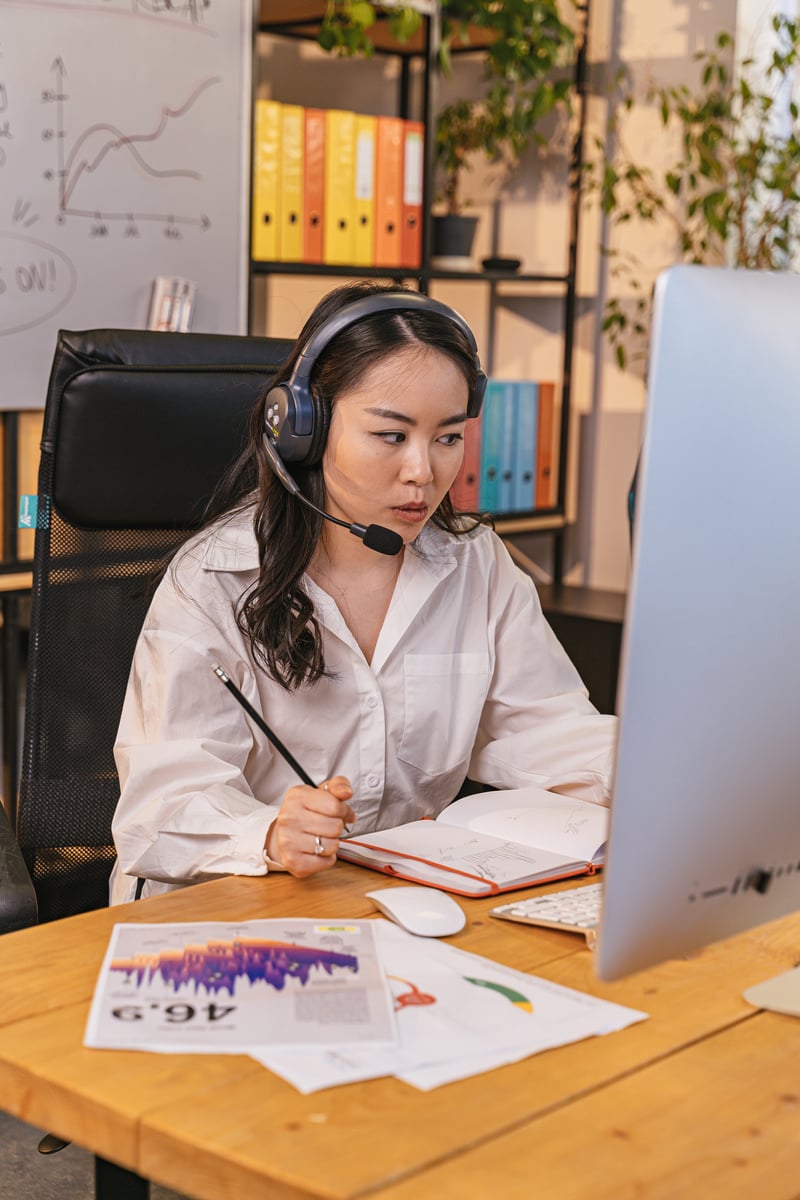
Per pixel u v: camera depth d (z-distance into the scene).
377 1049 0.85
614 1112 0.79
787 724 0.84
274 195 3.09
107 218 2.78
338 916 1.10
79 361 1.56
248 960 0.97
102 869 1.54
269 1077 0.81
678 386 0.74
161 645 1.38
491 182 4.03
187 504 1.59
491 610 1.58
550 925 1.08
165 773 1.31
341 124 3.19
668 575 0.76
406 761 1.51
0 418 2.70
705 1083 0.83
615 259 3.80
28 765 1.52
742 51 3.52
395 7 3.18
